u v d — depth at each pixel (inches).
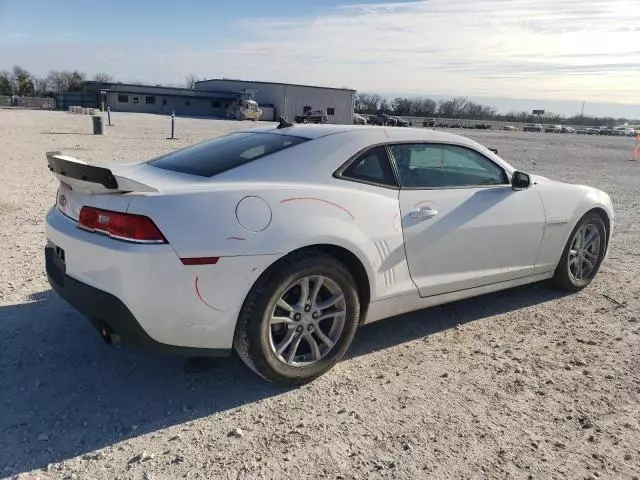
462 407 121.5
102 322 116.7
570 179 601.9
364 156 139.9
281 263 118.9
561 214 182.1
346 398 123.6
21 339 145.0
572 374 138.6
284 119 163.0
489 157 168.1
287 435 108.9
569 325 170.6
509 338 159.6
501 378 135.3
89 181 111.7
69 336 148.1
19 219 275.7
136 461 99.5
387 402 122.4
